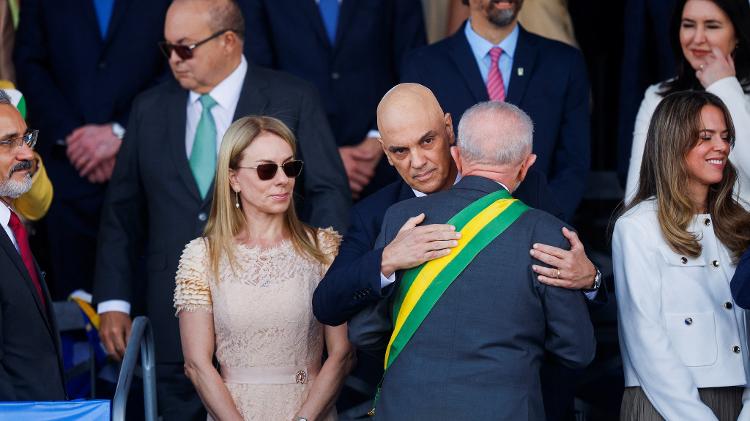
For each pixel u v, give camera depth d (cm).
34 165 1853
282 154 1631
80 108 2344
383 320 1462
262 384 1606
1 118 1599
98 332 2120
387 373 1416
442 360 1375
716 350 1603
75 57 2350
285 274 1625
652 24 2280
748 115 1898
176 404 1945
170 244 1961
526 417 1359
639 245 1616
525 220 1395
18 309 1512
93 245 2372
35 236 2425
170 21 1983
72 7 2364
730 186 1644
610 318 2127
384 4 2377
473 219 1398
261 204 1631
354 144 2345
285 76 2038
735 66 1986
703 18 1952
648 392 1585
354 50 2341
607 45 2647
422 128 1516
